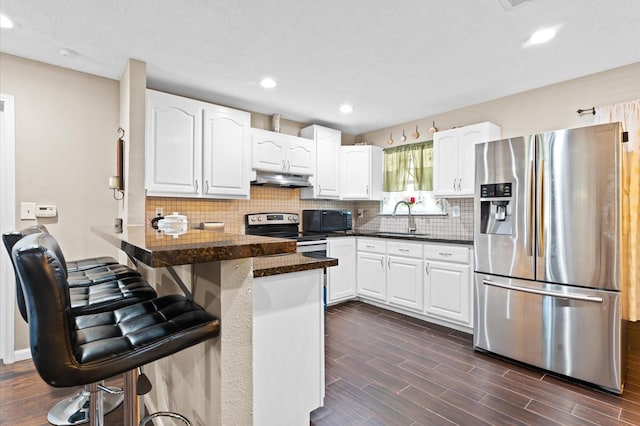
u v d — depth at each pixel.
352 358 2.47
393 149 4.37
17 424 1.68
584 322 2.11
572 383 2.13
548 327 2.26
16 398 1.92
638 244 2.39
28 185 2.45
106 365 0.81
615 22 1.97
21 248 0.71
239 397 1.06
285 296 1.44
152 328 0.94
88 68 2.62
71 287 1.58
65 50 2.33
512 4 1.81
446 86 3.00
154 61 2.51
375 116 3.94
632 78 2.53
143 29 2.06
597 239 2.07
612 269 2.02
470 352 2.61
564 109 2.87
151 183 2.70
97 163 2.74
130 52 2.37
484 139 3.14
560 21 1.97
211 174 3.06
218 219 3.50
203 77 2.81
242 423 1.07
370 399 1.92
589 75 2.74
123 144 2.62
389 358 2.48
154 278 1.85
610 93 2.63
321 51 2.35
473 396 1.96
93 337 0.91
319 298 1.58
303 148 3.89
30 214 2.46
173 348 0.92
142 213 2.52
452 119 3.71
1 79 2.37
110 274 1.80
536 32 2.09
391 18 1.94
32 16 1.92
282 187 4.10
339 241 3.91
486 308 2.58
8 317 2.38
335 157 4.25
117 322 1.07
